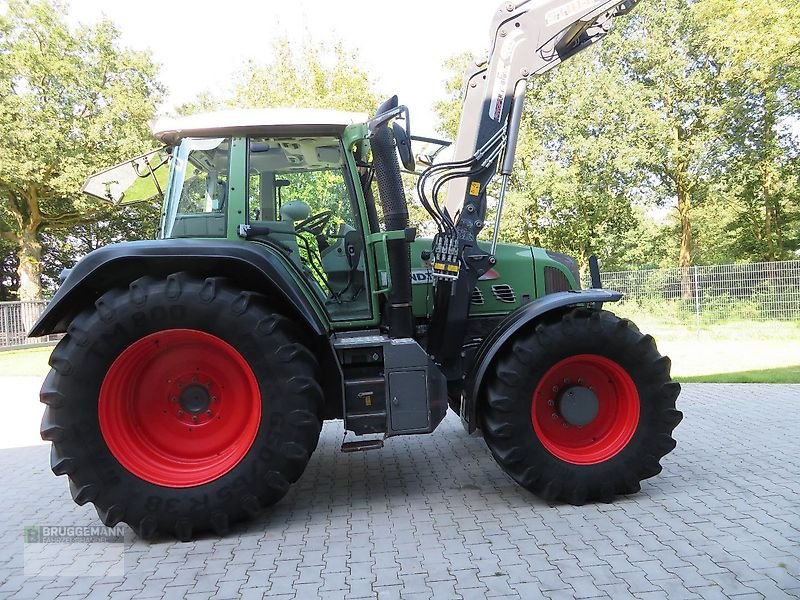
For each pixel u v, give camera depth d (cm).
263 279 346
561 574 271
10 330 1953
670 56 1866
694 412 607
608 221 2061
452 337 408
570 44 424
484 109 411
